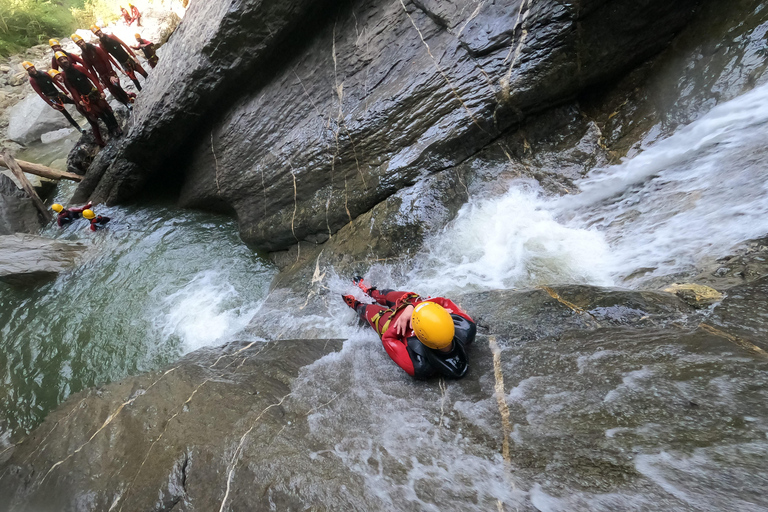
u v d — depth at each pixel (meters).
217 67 6.44
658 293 2.70
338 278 5.11
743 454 1.37
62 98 9.73
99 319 6.46
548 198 4.56
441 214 4.78
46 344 6.22
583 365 2.27
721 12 4.17
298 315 4.87
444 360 2.61
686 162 3.90
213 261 7.18
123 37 13.88
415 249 4.76
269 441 2.45
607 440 1.69
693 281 2.85
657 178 4.01
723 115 3.87
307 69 6.02
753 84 3.79
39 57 16.44
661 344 2.14
